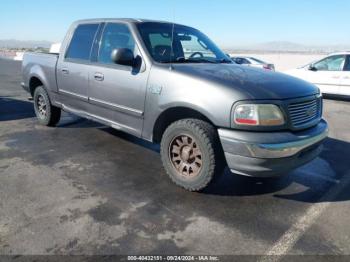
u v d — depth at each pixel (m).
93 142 5.12
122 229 2.77
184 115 3.57
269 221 2.99
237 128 2.99
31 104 8.32
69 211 3.02
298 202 3.38
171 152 3.58
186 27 4.70
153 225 2.85
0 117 6.75
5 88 11.19
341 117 7.96
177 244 2.60
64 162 4.25
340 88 10.79
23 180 3.65
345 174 4.18
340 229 2.89
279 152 2.94
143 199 3.31
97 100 4.38
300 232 2.83
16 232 2.67
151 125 3.69
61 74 5.02
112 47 4.21
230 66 3.88
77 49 4.78
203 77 3.24
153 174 3.95
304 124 3.26
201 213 3.08
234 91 3.01
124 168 4.11
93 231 2.72
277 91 3.11
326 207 3.29
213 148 3.17
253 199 3.41
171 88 3.39
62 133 5.58
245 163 2.99
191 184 3.40
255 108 2.94
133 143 5.12
